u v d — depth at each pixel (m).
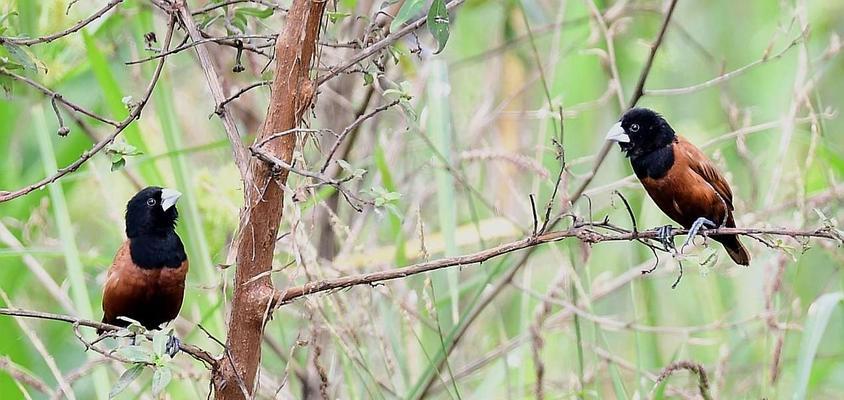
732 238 8.38
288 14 5.80
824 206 9.44
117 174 10.84
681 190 8.31
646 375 8.52
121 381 5.14
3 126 9.52
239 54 6.36
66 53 9.09
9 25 7.58
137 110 5.86
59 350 10.61
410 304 8.70
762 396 8.40
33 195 9.81
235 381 5.72
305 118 6.53
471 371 9.53
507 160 9.41
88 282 10.66
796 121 9.45
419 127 8.84
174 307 7.49
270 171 5.68
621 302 11.51
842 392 10.81
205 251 8.14
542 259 12.02
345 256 9.09
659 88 12.91
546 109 9.81
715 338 10.46
